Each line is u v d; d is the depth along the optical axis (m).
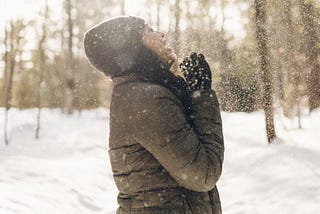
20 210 4.55
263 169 6.36
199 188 1.17
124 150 1.23
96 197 5.99
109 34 1.27
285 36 9.38
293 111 9.88
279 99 9.73
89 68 19.75
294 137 7.80
